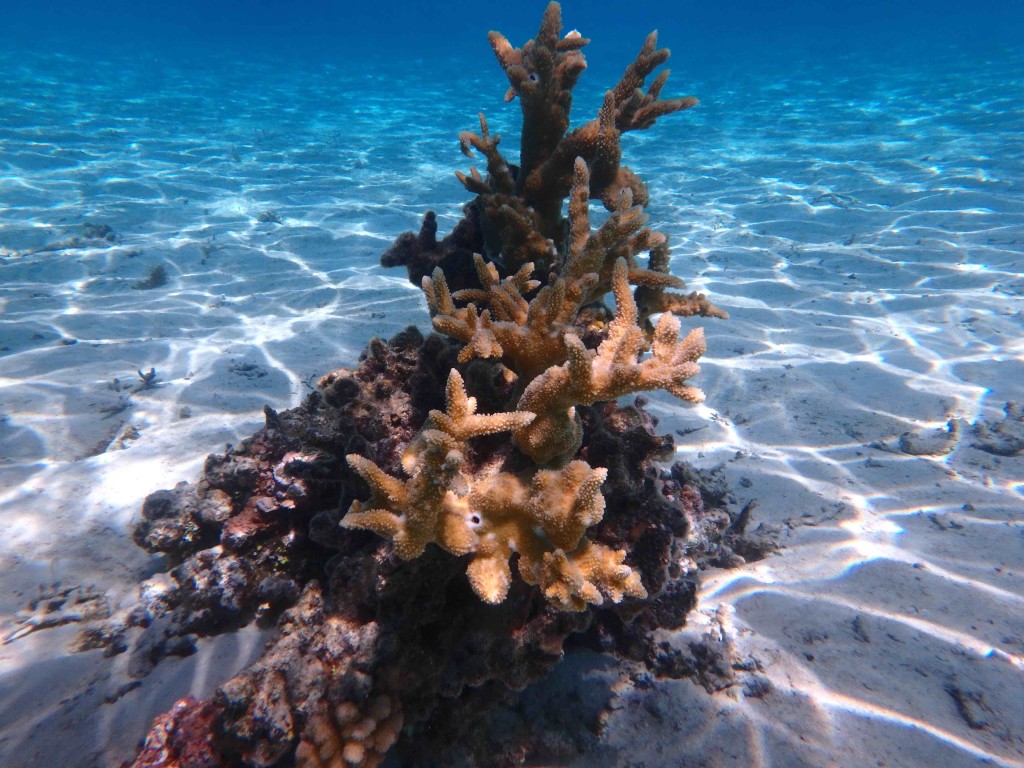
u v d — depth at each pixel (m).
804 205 12.96
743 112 25.11
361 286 9.14
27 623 3.33
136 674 2.82
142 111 24.19
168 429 5.27
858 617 3.24
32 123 19.62
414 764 2.56
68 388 5.92
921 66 34.41
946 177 13.66
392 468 2.86
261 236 11.56
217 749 2.32
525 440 2.33
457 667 2.44
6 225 11.38
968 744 2.54
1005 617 3.18
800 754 2.55
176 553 3.41
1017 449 4.79
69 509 4.24
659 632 3.08
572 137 3.49
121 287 9.02
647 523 2.81
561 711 2.81
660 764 2.58
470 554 2.47
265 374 6.37
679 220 12.60
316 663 2.36
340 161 18.19
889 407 5.69
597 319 3.19
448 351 3.00
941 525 4.02
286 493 3.07
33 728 2.59
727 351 7.00
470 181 3.72
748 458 5.00
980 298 7.93
